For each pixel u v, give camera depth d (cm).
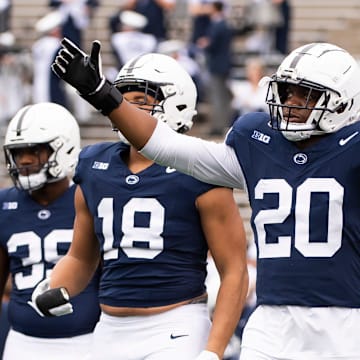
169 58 1917
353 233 1691
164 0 5650
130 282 1842
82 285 1925
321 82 1689
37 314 2145
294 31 6369
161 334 1825
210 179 1745
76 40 5416
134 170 1870
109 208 1861
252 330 1728
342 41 6172
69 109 5328
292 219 1702
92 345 1900
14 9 6556
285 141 1734
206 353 1766
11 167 2197
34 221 2191
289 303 1698
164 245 1834
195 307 1850
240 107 5138
